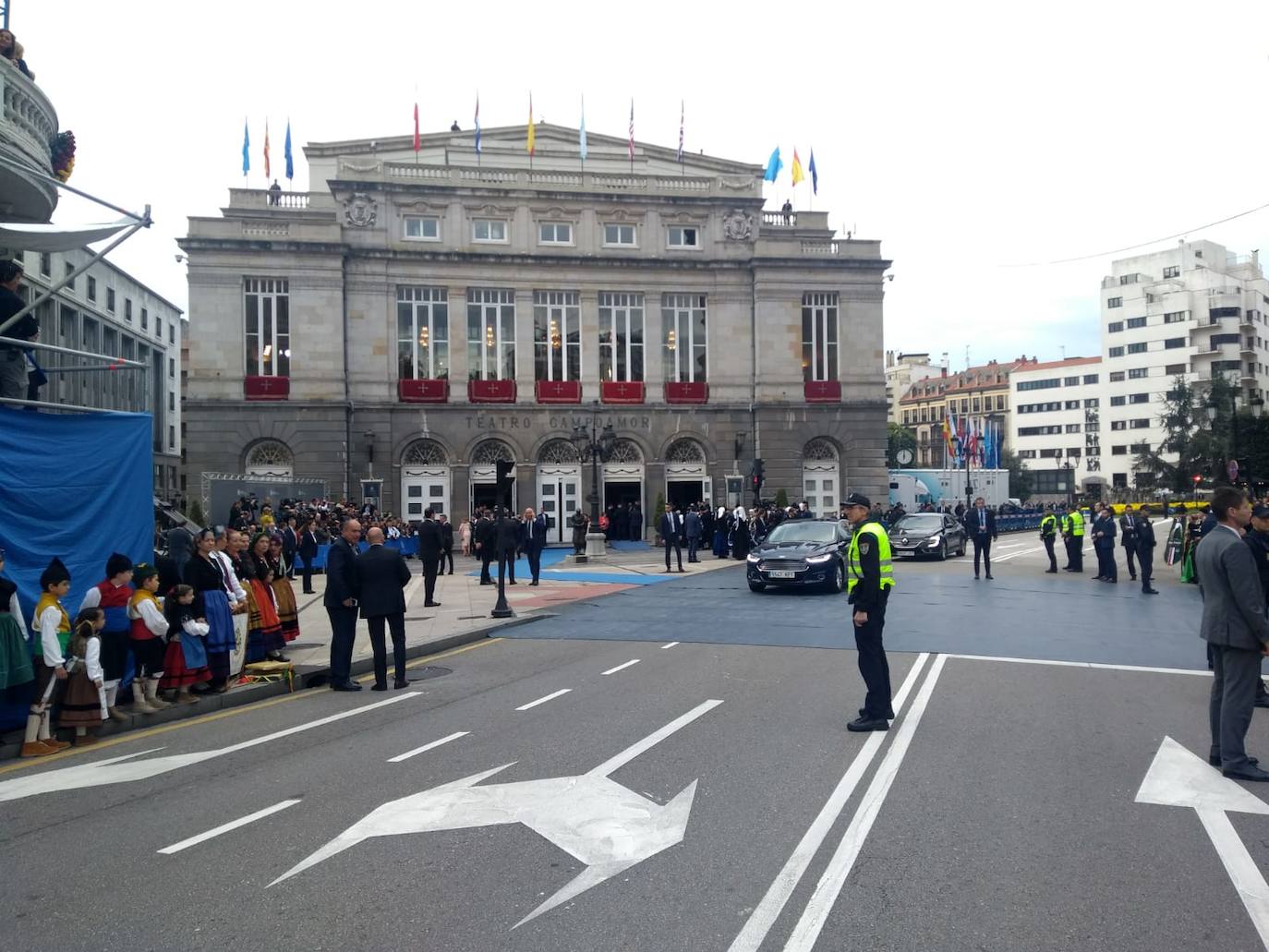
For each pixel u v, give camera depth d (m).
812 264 40.25
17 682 7.96
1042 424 108.75
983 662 11.73
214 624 10.29
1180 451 57.62
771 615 16.44
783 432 40.06
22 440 9.22
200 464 35.44
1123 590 20.50
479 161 39.44
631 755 7.47
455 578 25.00
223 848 5.65
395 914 4.63
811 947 4.23
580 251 39.41
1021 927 4.41
